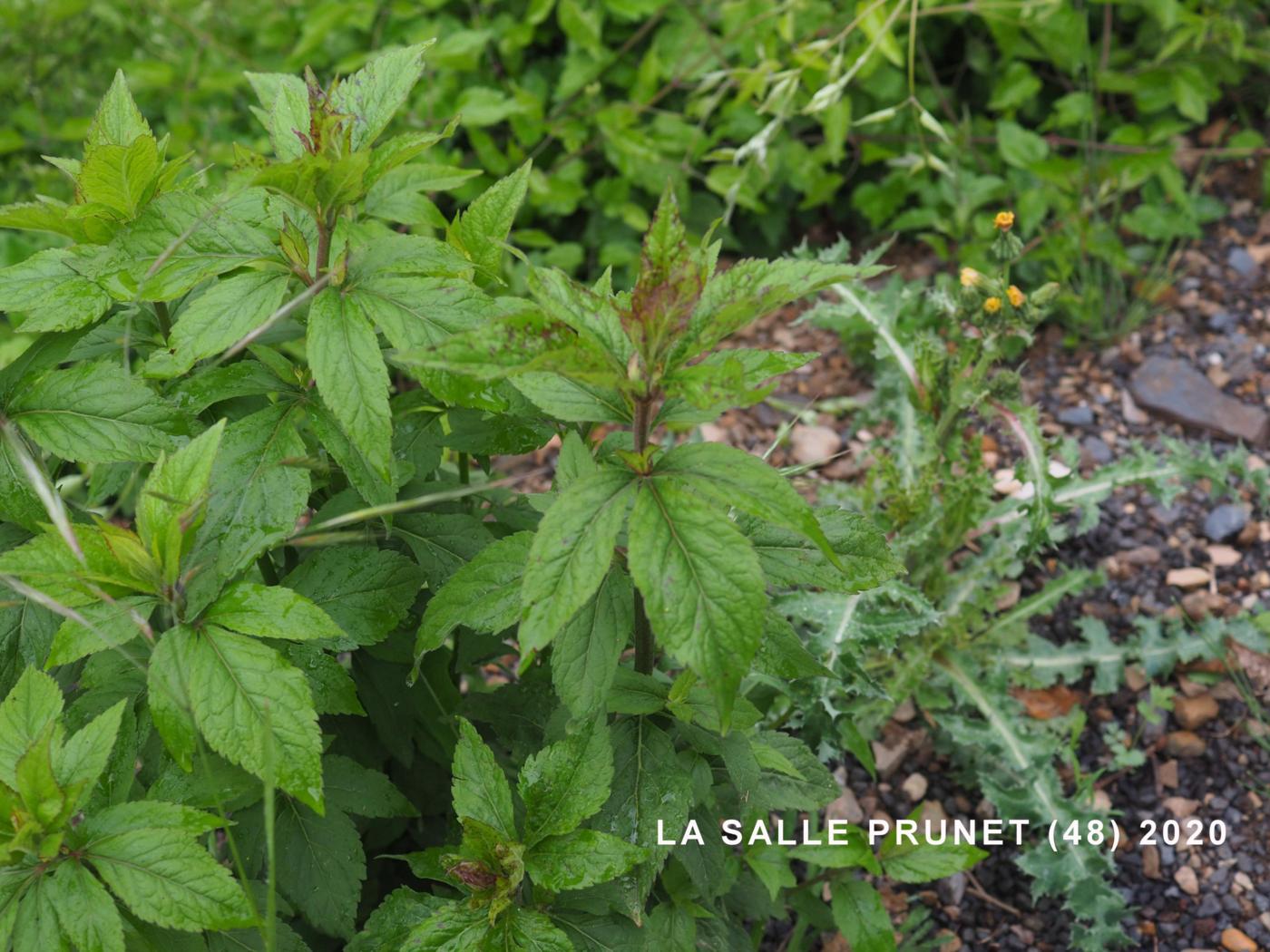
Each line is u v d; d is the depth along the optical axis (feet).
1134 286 14.52
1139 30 15.56
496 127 15.56
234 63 15.81
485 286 6.33
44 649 5.93
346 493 6.51
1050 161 13.48
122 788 5.60
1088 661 11.09
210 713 5.06
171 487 5.27
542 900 5.90
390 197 6.44
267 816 4.97
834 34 14.51
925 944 9.14
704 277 5.03
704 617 4.62
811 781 6.57
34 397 5.73
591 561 4.76
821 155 14.12
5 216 5.76
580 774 5.69
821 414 13.83
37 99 15.78
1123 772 10.69
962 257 14.28
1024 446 9.73
